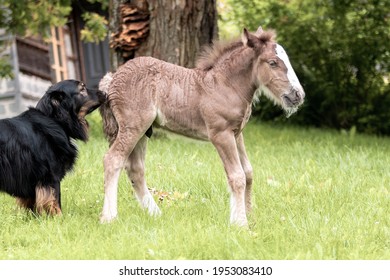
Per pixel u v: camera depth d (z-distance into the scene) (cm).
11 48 2536
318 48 2020
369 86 2030
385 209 988
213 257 795
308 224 890
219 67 908
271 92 886
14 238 878
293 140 1723
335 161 1332
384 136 2030
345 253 809
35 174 940
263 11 2000
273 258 788
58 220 920
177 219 927
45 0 1814
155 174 1197
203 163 1276
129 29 1573
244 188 889
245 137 1733
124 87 930
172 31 1570
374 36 1984
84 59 2838
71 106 962
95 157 1321
